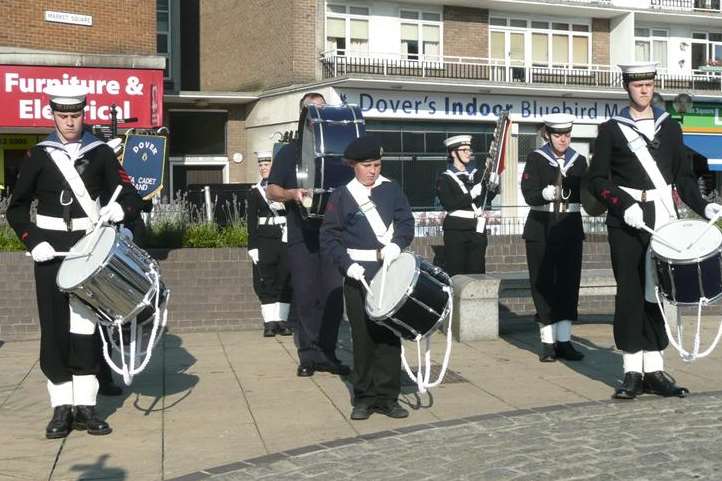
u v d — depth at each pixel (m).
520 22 35.72
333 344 8.88
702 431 6.57
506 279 11.43
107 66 25.14
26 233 6.70
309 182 8.20
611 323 11.91
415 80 31.56
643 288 7.49
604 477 5.63
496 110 33.56
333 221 7.12
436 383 6.83
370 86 31.36
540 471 5.77
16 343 11.09
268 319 11.34
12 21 24.30
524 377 8.64
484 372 8.90
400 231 7.07
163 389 8.35
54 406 6.90
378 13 33.31
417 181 32.34
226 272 11.91
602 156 7.50
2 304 11.27
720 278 6.76
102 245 6.30
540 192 9.29
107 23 25.55
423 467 5.92
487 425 6.88
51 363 6.81
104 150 6.90
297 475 5.84
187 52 38.31
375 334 7.15
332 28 32.91
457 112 32.88
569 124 9.38
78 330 6.76
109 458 6.31
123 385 8.50
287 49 32.69
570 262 9.36
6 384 8.69
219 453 6.38
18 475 5.96
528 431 6.69
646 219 7.37
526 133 34.31
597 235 15.02
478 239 11.20
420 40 33.97
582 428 6.73
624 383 7.64
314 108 8.21
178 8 33.84
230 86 36.53
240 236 12.51
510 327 11.62
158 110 25.70
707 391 7.91
